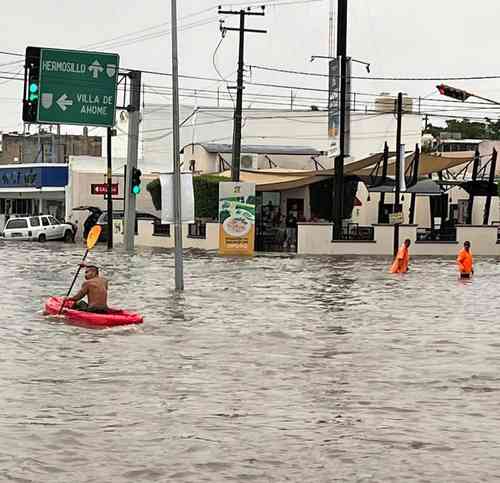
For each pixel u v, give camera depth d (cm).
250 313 2517
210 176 6062
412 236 5297
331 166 7438
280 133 8106
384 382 1603
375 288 3269
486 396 1498
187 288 3166
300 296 2967
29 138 10112
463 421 1323
